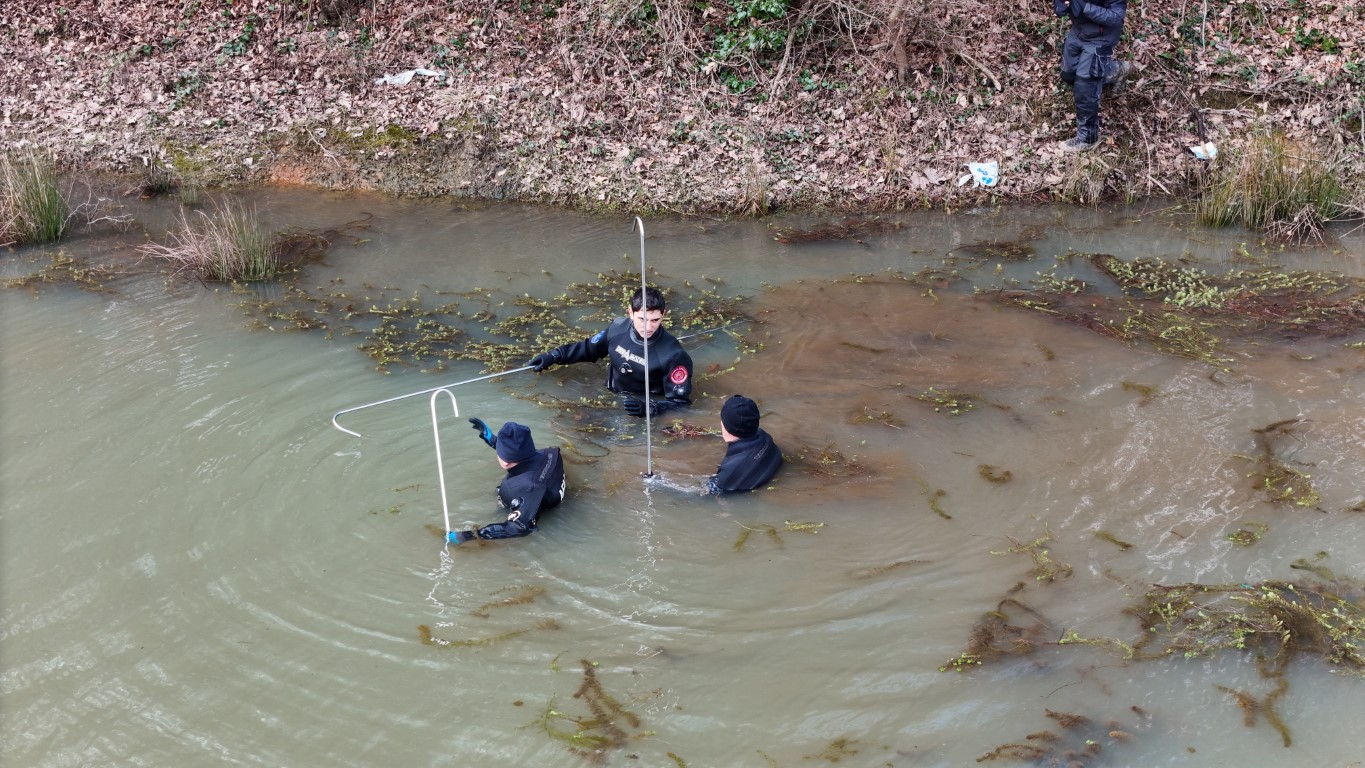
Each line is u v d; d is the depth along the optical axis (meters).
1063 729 4.22
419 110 11.59
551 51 12.01
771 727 4.28
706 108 11.55
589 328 8.16
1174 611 4.86
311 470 6.13
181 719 4.36
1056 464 6.15
